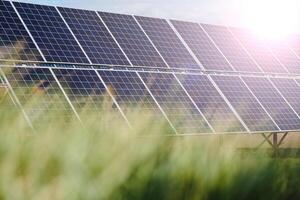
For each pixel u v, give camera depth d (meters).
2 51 27.33
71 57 29.12
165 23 35.88
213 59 34.44
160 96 28.11
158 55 32.41
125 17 34.50
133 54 31.62
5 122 4.16
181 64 32.66
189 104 28.36
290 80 35.59
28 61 26.94
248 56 36.75
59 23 31.19
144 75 29.39
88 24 32.34
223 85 31.50
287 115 31.20
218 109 28.86
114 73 28.48
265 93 32.59
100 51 30.64
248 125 28.81
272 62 37.28
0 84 18.86
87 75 27.56
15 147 3.54
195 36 35.91
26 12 30.64
